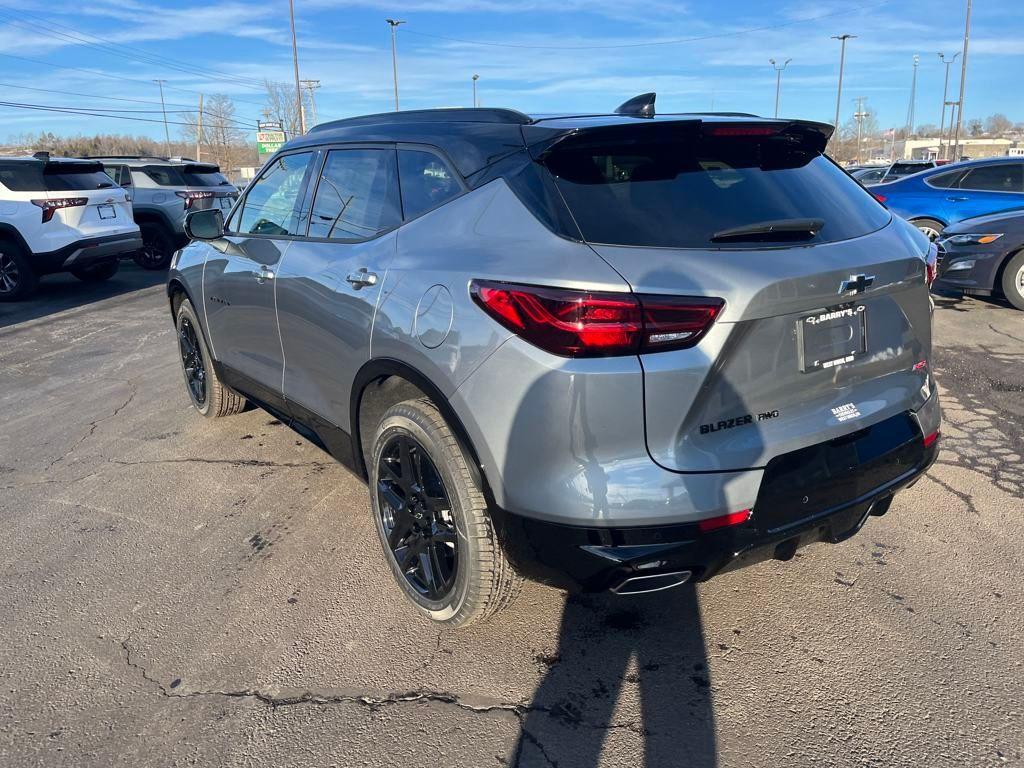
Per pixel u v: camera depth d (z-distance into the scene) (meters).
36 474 4.10
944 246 7.74
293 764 2.11
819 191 2.53
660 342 1.98
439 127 2.82
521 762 2.10
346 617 2.77
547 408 2.03
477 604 2.46
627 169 2.34
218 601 2.88
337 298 2.86
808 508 2.24
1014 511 3.41
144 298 10.00
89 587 2.99
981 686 2.33
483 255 2.27
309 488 3.85
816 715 2.24
